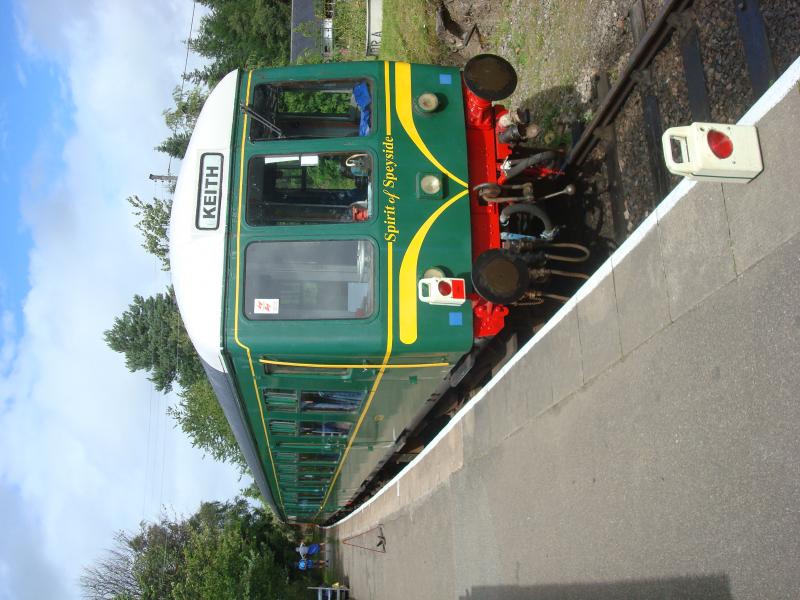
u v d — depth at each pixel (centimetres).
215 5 2494
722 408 361
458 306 519
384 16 1422
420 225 532
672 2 525
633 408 438
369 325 513
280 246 529
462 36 1104
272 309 519
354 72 584
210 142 563
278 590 1722
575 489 505
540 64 860
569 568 509
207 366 586
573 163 684
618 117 632
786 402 322
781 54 439
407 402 652
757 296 340
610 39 685
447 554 795
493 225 553
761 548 331
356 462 894
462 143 561
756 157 335
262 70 599
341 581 1819
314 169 577
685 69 527
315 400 627
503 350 659
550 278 616
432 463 862
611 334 464
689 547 380
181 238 543
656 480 412
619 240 613
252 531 2400
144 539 2392
